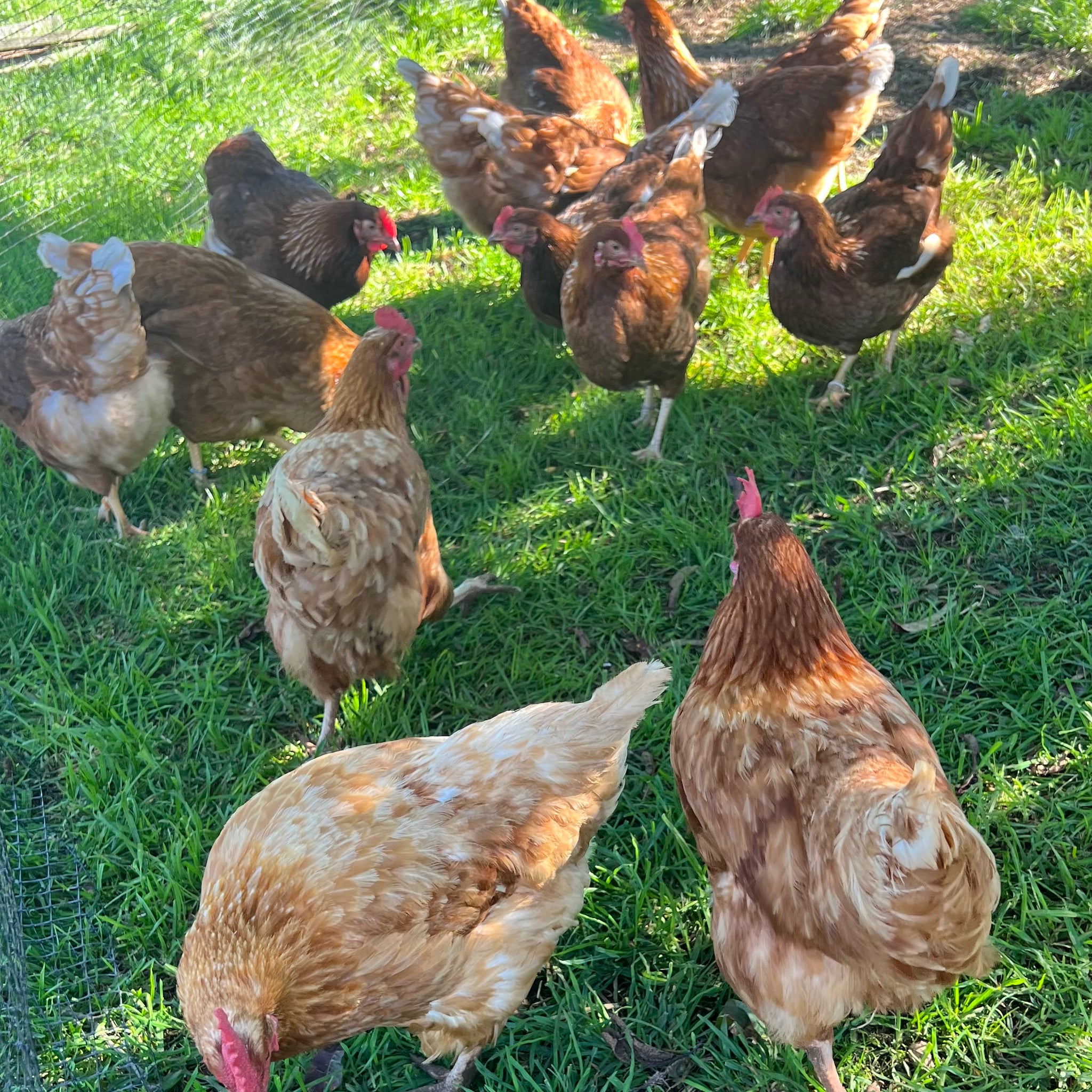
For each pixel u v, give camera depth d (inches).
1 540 62.1
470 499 63.7
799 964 35.6
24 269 78.2
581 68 87.1
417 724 52.4
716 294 74.6
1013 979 40.7
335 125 98.0
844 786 34.4
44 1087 40.9
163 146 92.9
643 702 39.9
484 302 77.8
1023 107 86.3
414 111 86.4
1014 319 68.3
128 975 44.3
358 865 37.3
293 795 39.1
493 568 59.3
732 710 38.1
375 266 81.8
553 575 58.7
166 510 65.7
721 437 65.1
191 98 97.9
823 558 57.8
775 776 36.1
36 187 87.5
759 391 67.6
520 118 76.5
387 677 51.5
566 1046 41.6
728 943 37.6
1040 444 59.9
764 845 35.7
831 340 64.1
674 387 64.7
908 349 68.2
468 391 70.8
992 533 56.6
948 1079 39.5
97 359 56.4
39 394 58.2
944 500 58.7
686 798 39.7
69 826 49.7
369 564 46.7
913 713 39.7
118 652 57.1
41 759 52.8
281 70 102.7
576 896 40.9
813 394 67.7
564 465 65.6
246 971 36.2
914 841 28.8
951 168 80.5
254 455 69.1
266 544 47.2
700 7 110.2
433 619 55.1
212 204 73.9
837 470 62.4
